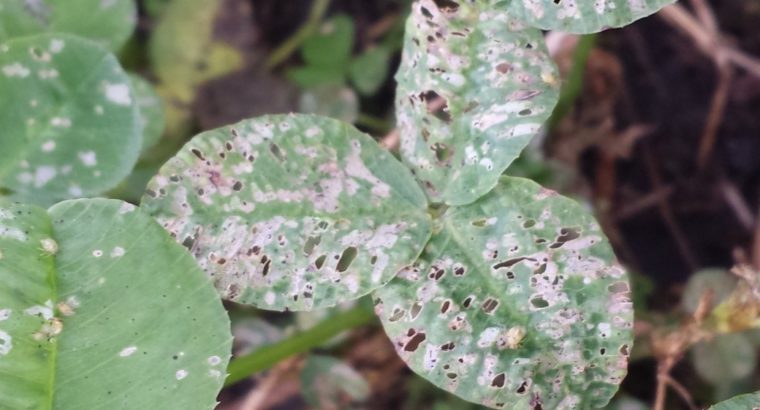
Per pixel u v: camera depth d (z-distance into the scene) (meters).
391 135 0.15
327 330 0.14
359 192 0.12
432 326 0.12
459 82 0.12
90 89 0.13
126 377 0.12
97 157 0.13
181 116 0.16
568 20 0.12
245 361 0.14
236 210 0.12
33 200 0.13
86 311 0.12
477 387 0.12
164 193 0.12
